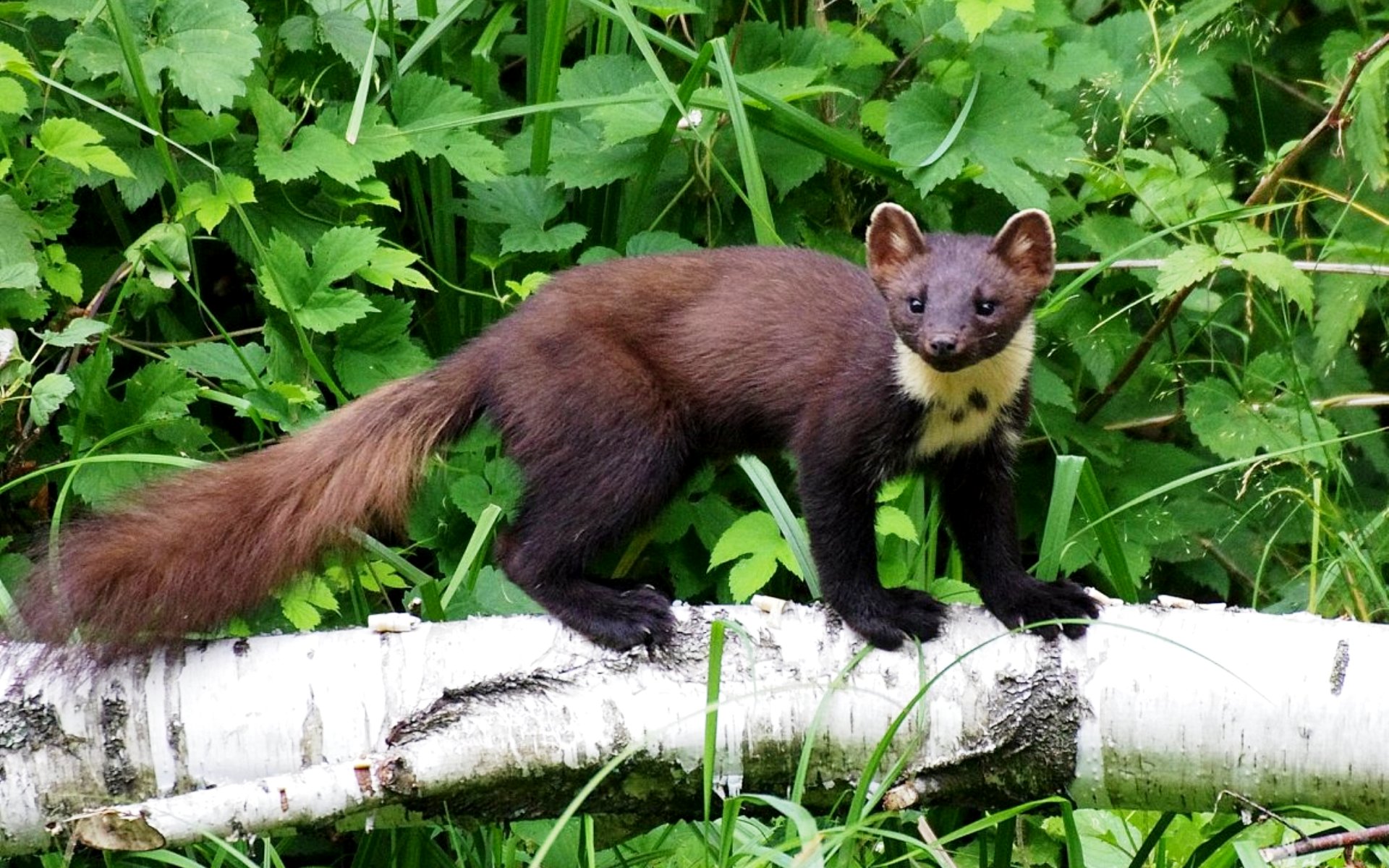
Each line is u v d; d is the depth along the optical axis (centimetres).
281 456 812
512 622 740
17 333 958
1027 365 855
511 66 1185
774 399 866
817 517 827
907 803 725
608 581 857
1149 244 1084
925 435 836
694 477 944
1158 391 1145
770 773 732
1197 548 1124
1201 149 1184
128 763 709
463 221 1124
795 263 900
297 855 916
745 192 1080
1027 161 1031
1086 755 724
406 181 1100
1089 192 1109
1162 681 714
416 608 860
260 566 778
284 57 1056
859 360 841
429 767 700
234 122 988
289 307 883
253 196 955
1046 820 843
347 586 921
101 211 1046
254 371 920
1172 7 1141
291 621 844
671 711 721
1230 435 1067
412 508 955
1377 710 693
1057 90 1110
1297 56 1297
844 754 727
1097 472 1118
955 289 821
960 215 1157
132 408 898
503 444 877
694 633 746
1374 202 1205
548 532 842
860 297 874
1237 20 1189
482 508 931
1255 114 1282
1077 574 1152
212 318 968
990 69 1077
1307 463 1065
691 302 883
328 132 980
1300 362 1154
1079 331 1109
